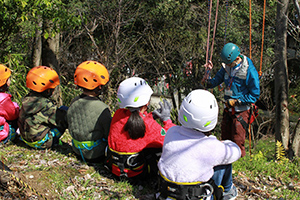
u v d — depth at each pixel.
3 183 2.92
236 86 4.11
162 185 2.56
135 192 3.20
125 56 10.73
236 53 3.89
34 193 2.93
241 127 4.23
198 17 11.65
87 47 10.90
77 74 3.52
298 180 4.70
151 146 3.18
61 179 3.30
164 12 11.02
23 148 4.09
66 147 4.29
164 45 11.49
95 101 3.54
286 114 9.25
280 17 9.18
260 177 4.45
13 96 6.58
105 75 3.56
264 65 11.39
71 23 6.75
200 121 2.43
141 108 3.19
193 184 2.44
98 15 10.37
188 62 11.84
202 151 2.46
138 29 11.66
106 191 3.18
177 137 2.58
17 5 6.01
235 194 2.81
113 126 3.23
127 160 3.09
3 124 4.08
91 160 3.71
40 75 3.82
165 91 12.41
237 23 11.30
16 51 8.52
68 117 3.64
